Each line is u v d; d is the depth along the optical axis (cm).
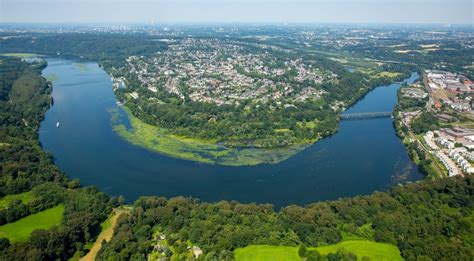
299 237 19600
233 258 17950
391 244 19075
